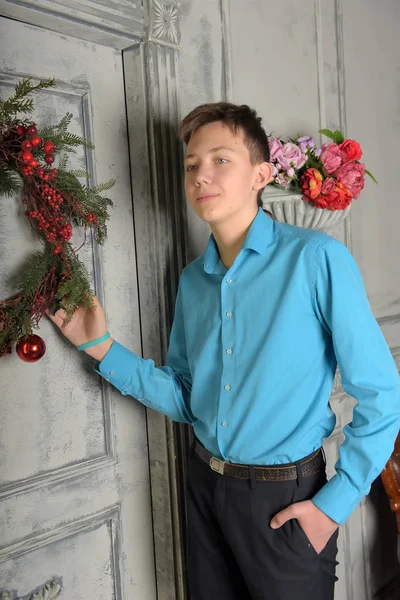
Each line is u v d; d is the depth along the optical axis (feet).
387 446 4.13
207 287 4.87
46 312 4.68
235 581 4.90
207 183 4.42
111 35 5.08
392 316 8.27
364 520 7.71
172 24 5.47
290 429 4.33
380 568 8.00
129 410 5.57
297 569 4.23
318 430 4.50
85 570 5.23
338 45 7.43
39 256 4.57
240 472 4.40
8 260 4.56
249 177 4.55
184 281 5.13
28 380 4.76
